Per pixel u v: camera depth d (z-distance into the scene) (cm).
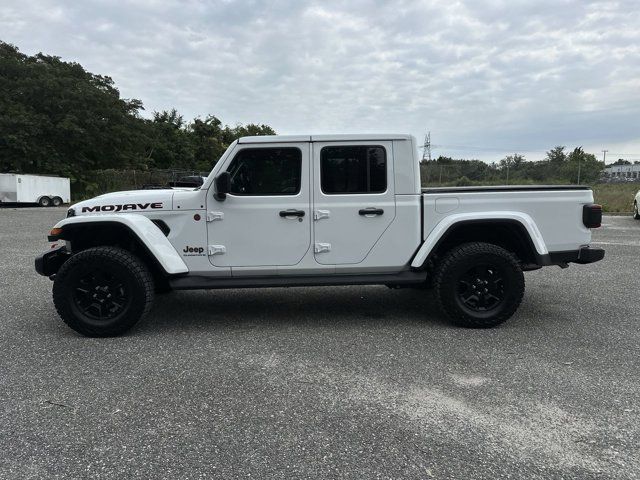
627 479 237
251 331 473
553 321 500
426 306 565
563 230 488
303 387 342
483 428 285
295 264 478
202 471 246
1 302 591
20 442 274
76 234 487
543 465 249
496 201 481
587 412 303
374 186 477
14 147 3419
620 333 460
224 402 321
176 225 470
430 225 480
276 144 469
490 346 425
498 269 468
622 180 2673
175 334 466
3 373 371
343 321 505
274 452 262
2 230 1425
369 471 245
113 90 4494
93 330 451
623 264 829
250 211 470
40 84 3650
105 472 245
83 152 4009
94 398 328
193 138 6631
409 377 358
